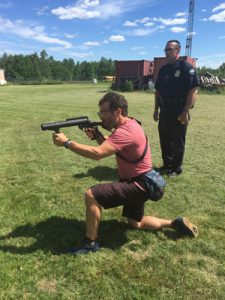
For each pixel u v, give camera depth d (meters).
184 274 3.16
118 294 2.90
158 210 4.44
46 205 4.54
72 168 6.11
